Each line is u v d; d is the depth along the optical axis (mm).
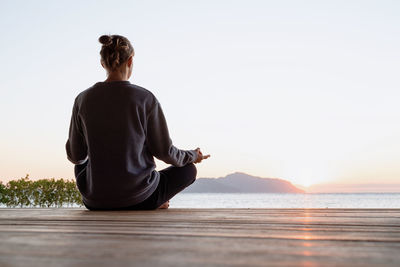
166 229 1374
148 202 2443
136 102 2344
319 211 2328
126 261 793
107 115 2332
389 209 2447
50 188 7059
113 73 2422
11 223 1617
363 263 781
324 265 759
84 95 2406
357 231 1320
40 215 2068
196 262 782
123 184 2316
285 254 876
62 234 1236
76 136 2494
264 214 2082
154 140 2424
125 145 2316
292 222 1618
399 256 862
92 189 2365
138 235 1211
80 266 741
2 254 873
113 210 2438
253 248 959
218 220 1714
